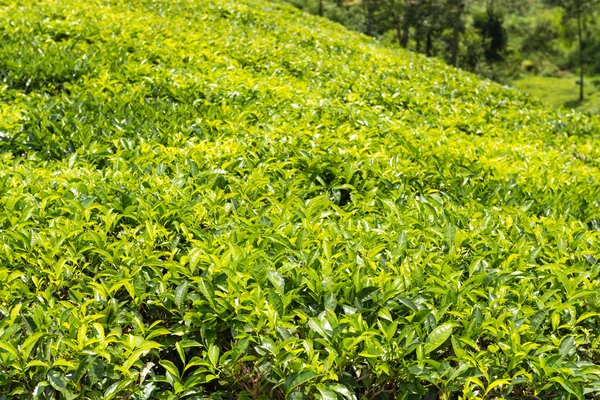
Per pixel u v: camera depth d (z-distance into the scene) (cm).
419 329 201
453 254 240
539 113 605
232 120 369
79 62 450
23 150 321
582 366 202
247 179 292
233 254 223
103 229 242
